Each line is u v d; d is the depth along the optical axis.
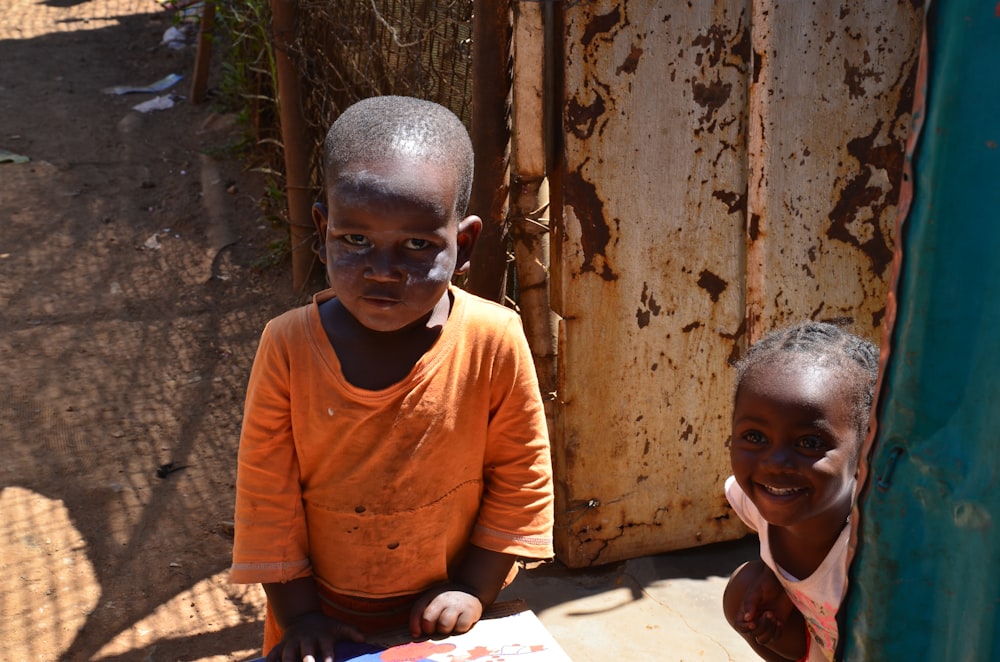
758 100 2.96
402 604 1.75
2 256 5.28
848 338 1.62
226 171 6.11
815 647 1.86
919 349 0.75
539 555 1.74
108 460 3.90
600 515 3.23
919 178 0.73
